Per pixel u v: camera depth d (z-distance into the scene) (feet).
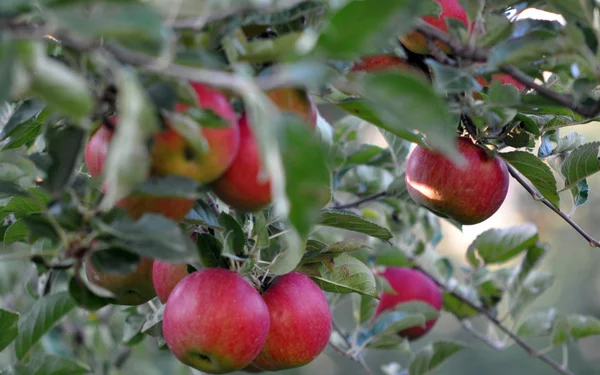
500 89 2.88
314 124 2.97
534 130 3.20
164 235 2.63
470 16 2.91
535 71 2.92
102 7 2.44
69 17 2.39
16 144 3.15
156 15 2.42
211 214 3.09
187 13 2.64
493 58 2.81
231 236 3.01
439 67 2.87
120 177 2.46
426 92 2.49
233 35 2.75
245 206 2.93
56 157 2.68
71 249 2.67
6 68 2.35
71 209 2.65
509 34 2.89
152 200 2.80
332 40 2.46
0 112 3.15
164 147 2.73
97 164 2.81
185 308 2.99
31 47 2.39
